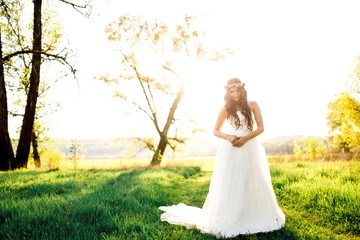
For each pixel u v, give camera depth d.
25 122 12.59
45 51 11.60
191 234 2.88
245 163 3.19
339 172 5.91
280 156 13.27
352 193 3.81
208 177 9.68
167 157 19.56
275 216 3.12
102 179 7.02
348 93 12.34
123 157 17.97
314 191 4.23
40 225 2.85
